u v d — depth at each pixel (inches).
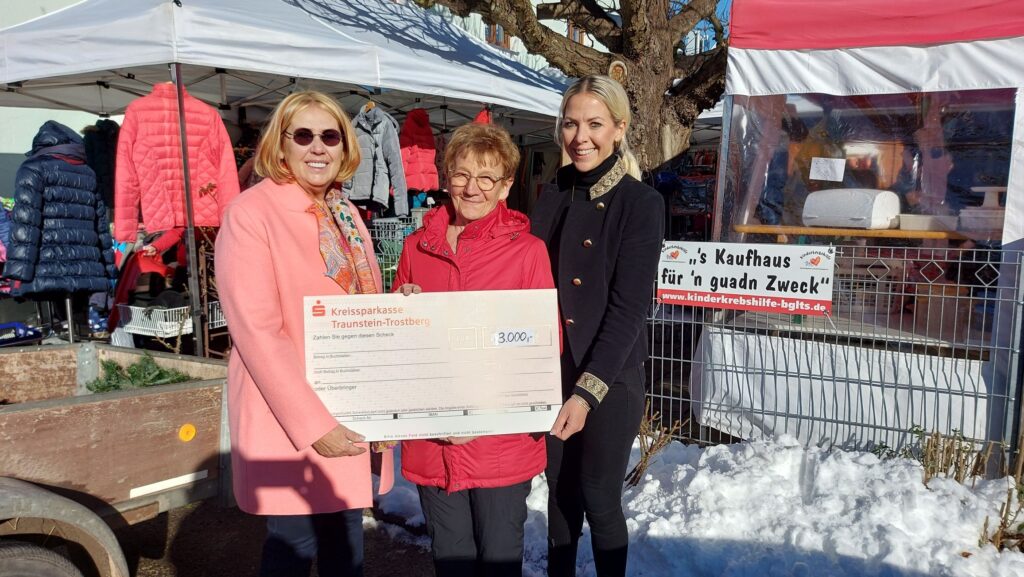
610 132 89.4
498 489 84.7
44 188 222.2
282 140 79.0
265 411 78.8
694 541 116.7
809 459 134.3
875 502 118.6
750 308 144.9
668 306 164.2
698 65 281.9
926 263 144.9
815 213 158.6
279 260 76.9
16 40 193.3
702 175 435.5
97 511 94.0
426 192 316.8
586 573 114.6
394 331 77.3
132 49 181.2
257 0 241.6
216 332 235.3
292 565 82.5
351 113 337.1
